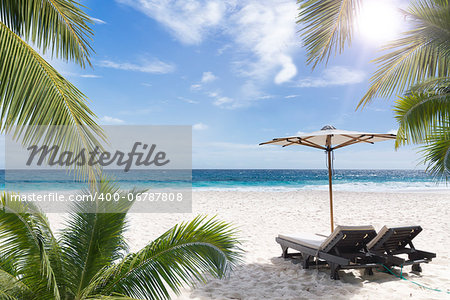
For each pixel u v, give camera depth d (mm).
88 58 2887
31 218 2367
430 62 3432
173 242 2482
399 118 3537
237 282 4191
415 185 29625
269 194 17594
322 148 5496
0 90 2131
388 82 3779
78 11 2650
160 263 2455
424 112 3318
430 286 3938
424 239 6680
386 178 42719
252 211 11078
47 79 2299
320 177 44531
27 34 2553
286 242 5066
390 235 4199
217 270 2445
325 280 4148
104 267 2459
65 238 2564
